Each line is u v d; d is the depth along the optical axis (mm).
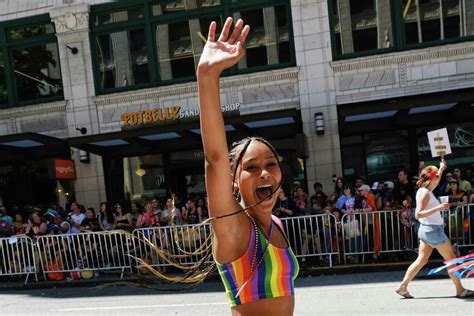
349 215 8773
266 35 11992
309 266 8820
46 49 13094
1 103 13391
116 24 12625
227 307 6410
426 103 9719
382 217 8695
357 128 11414
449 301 5793
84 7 12516
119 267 9258
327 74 11484
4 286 9516
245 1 12016
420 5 11320
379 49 11406
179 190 12484
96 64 12734
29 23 13023
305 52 11562
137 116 12281
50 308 7293
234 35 1535
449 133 11102
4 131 13180
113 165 12703
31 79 13188
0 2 13164
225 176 1483
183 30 12477
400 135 11359
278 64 11875
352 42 11562
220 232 1532
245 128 11422
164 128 10859
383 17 11461
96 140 11133
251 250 1594
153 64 12492
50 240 9664
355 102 11406
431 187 5953
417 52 11102
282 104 11727
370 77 11344
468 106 10258
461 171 10641
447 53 11047
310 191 11508
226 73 12039
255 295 1593
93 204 12539
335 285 7367
